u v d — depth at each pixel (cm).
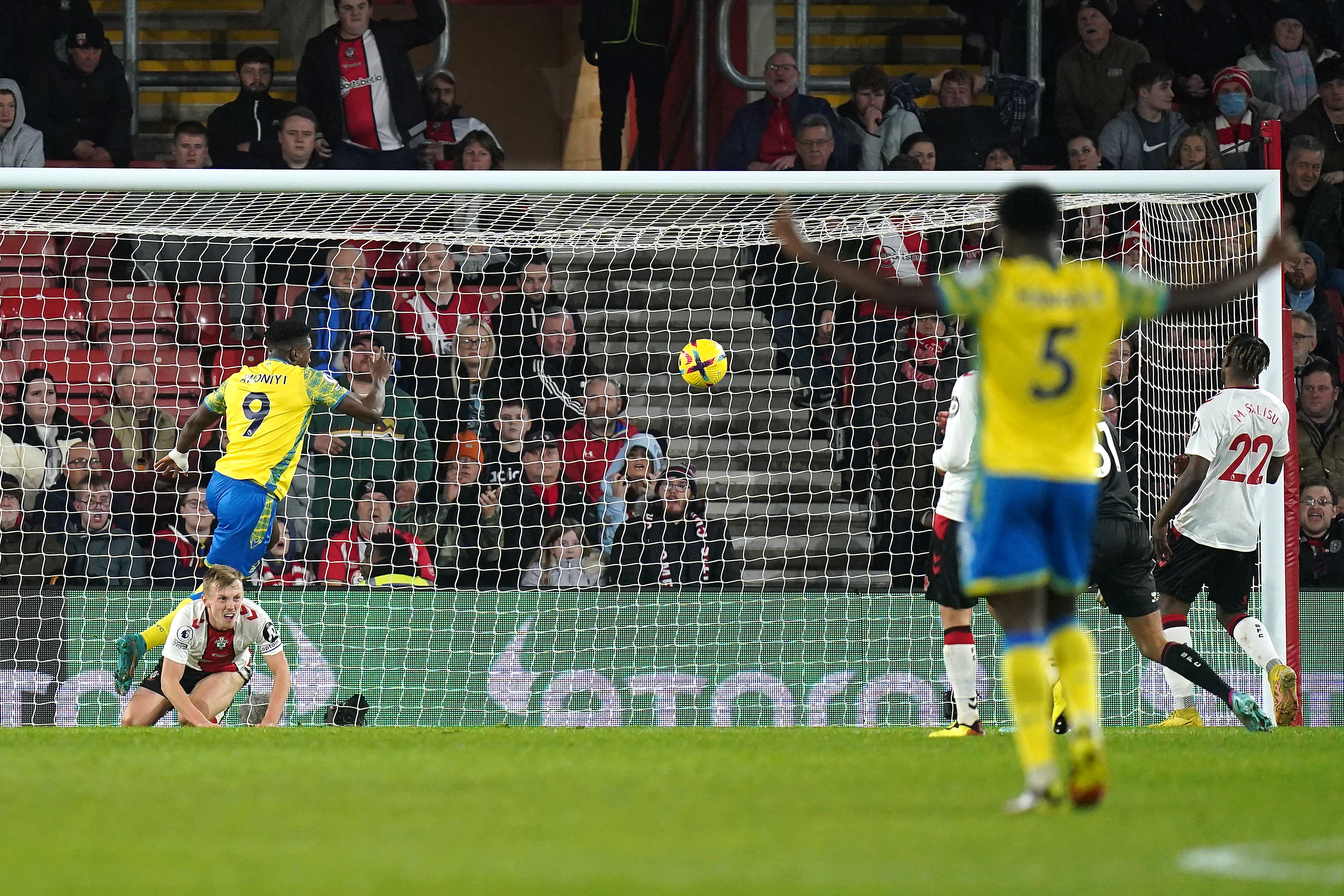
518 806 1630
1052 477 1490
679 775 1934
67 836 1430
